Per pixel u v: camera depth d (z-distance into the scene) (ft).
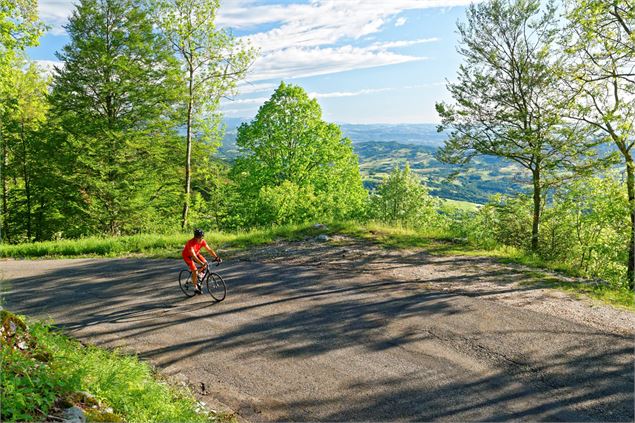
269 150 111.34
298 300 38.93
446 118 74.18
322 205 98.22
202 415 21.48
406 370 26.35
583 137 64.90
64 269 54.39
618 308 35.01
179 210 96.78
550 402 22.72
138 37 87.10
